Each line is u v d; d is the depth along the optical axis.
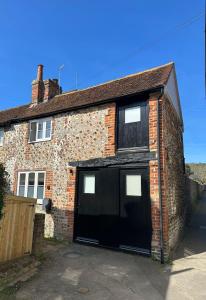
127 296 5.53
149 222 8.52
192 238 12.30
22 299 5.14
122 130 9.97
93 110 10.78
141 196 8.85
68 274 6.61
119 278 6.50
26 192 12.33
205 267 7.56
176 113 12.75
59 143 11.57
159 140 8.84
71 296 5.39
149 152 8.94
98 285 6.02
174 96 12.22
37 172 12.11
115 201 9.35
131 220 8.89
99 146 10.24
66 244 9.67
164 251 7.98
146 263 7.75
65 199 10.70
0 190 6.27
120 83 11.80
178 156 12.95
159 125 8.98
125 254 8.55
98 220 9.70
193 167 62.28
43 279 6.20
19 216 7.29
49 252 8.47
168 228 8.57
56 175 11.28
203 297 5.59
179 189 12.60
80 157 10.67
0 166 6.42
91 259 7.93
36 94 14.81
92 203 10.00
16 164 13.15
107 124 10.22
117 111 10.24
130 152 9.47
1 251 6.68
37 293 5.45
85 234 9.91
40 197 11.74
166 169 8.95
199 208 23.92
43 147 12.17
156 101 9.20
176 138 12.46
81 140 10.84
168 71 10.52
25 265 6.88
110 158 9.71
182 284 6.27
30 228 7.66
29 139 12.93
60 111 11.70
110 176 9.67
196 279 6.59
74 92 13.70
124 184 9.32
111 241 9.15
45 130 12.48
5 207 6.77
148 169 8.86
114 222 9.23
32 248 7.70
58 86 15.36
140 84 10.37
